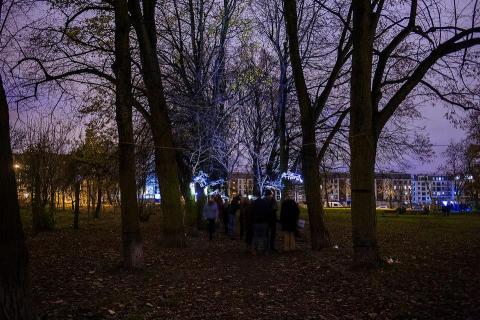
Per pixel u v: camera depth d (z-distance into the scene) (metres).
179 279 11.44
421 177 180.00
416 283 10.45
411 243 20.45
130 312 8.05
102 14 18.36
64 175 31.50
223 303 9.06
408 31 13.79
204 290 10.24
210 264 14.14
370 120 12.23
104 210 68.44
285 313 8.32
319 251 16.48
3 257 5.26
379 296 9.33
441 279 10.85
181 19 25.70
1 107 5.41
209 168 27.92
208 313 8.26
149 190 41.44
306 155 17.28
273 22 26.19
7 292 5.24
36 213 27.66
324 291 10.06
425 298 9.07
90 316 7.62
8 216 5.32
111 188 51.34
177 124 25.08
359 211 12.14
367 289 9.98
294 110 27.34
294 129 27.45
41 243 20.03
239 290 10.34
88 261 13.93
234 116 28.34
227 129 27.45
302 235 21.58
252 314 8.24
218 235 24.75
